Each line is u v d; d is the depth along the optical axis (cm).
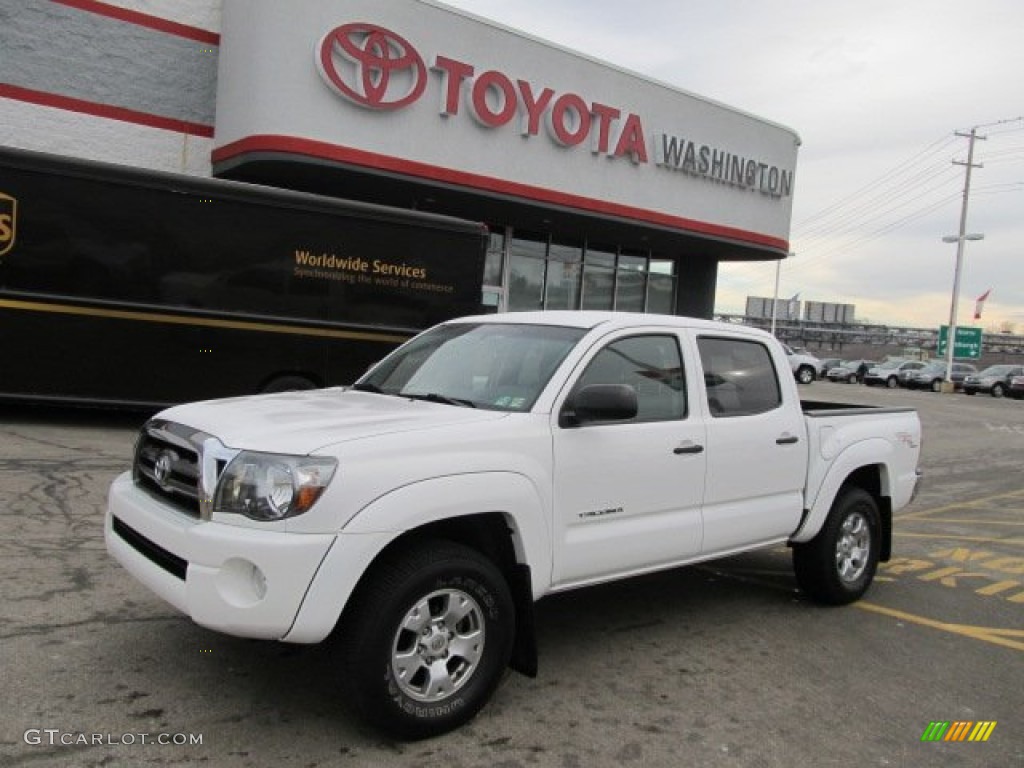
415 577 358
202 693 392
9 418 1058
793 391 572
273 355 1077
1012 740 405
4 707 364
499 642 388
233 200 1047
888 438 634
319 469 341
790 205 2367
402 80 1575
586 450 430
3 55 1427
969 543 855
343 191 1720
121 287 1002
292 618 334
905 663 500
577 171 1862
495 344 490
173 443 386
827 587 588
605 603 578
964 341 5003
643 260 2388
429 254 1166
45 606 475
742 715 414
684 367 502
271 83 1443
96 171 985
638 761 362
